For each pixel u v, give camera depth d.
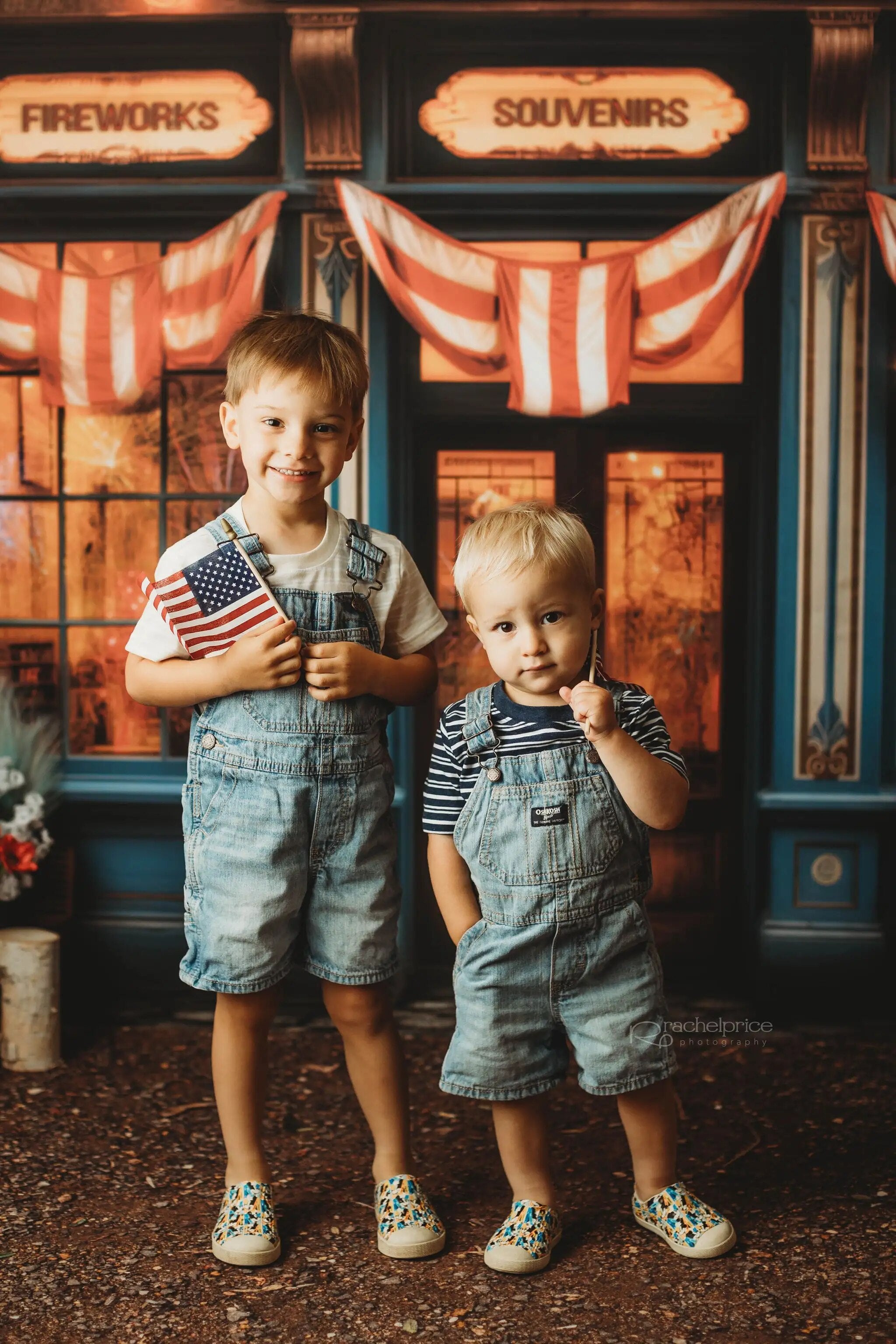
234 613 2.06
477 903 2.17
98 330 3.55
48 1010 3.17
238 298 3.50
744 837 3.93
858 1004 3.69
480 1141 2.69
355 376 2.05
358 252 3.67
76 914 3.82
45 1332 1.92
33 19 3.64
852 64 3.44
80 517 3.93
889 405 3.70
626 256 3.44
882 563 3.66
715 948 4.02
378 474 3.71
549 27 3.63
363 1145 2.68
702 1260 2.12
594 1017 2.07
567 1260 2.13
